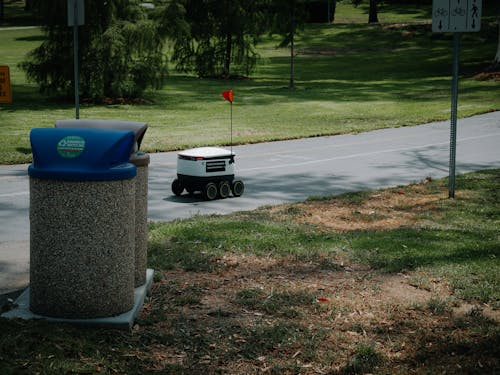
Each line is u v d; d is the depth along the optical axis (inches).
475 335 235.6
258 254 332.2
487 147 800.9
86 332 224.7
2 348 202.7
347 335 236.7
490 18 3078.2
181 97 1353.3
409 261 322.0
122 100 1234.0
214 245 346.0
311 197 496.4
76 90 542.0
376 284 292.2
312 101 1309.1
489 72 1796.3
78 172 224.8
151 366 207.3
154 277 292.5
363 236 370.9
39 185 228.7
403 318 253.6
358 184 570.9
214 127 944.9
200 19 1823.3
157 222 407.2
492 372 205.5
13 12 3794.3
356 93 1465.3
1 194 506.6
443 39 2743.6
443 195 511.5
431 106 1240.2
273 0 1635.1
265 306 260.5
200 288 281.9
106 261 232.5
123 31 1185.4
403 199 494.6
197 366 209.9
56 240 229.3
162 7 1363.2
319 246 346.9
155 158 700.7
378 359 216.4
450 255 334.0
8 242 366.9
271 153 743.1
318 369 211.0
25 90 1427.2
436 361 214.7
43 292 232.8
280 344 226.5
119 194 232.4
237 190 514.3
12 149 723.4
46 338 213.0
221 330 237.3
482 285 288.2
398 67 2135.8
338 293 279.6
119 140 230.2
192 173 494.6
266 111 1153.4
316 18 3412.9
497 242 361.7
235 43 1854.1
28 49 2450.8
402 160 704.4
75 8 532.4
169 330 236.7
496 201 489.4
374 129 965.8
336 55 2490.2
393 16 3560.5
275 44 2800.2
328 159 705.6
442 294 279.9
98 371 198.4
